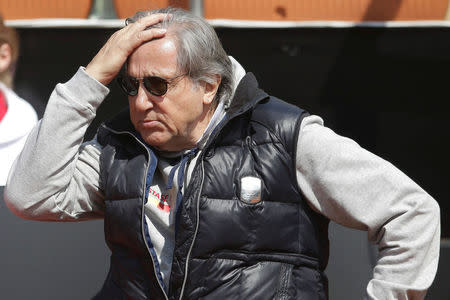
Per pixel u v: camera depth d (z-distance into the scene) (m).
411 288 8.41
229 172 8.77
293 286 8.74
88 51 20.39
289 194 8.77
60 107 9.15
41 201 9.30
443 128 20.39
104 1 20.28
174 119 8.81
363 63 20.31
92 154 9.66
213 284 8.64
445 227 20.17
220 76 9.07
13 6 20.22
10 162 13.11
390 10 20.09
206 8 19.98
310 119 8.98
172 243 9.15
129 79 8.98
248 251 8.69
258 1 20.14
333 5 20.16
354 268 11.10
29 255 11.32
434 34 20.12
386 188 8.53
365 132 20.53
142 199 8.91
